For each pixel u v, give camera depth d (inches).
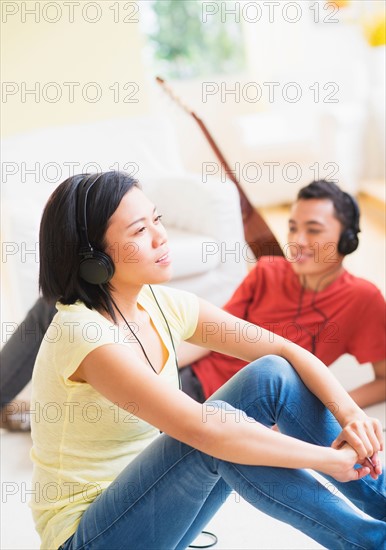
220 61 280.1
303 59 259.9
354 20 253.8
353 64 240.7
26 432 103.9
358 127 226.1
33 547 78.0
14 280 130.2
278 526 77.4
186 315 63.9
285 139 227.3
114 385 54.2
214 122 276.2
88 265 56.6
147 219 58.2
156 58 279.1
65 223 56.2
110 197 56.6
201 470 55.1
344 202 95.7
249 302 102.4
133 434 59.7
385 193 211.6
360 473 56.9
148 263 57.9
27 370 101.7
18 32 178.1
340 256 96.6
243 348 63.9
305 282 98.3
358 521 57.0
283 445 54.1
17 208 128.8
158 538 56.7
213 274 137.9
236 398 58.6
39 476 59.7
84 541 56.5
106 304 58.4
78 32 181.5
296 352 62.2
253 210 140.3
